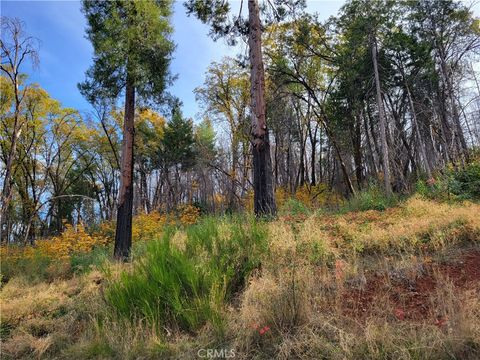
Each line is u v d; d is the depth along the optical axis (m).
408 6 17.17
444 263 4.16
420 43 17.25
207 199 38.22
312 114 24.09
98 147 28.95
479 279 3.51
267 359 2.88
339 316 3.15
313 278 3.98
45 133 23.78
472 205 6.84
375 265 4.43
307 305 3.33
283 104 19.03
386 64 17.22
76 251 11.94
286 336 3.02
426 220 5.86
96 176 38.75
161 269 4.14
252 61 9.96
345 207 11.05
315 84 22.45
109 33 10.62
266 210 8.84
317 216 8.02
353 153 23.17
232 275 4.30
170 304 3.88
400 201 10.17
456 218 5.50
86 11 10.95
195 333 3.54
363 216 7.88
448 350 2.44
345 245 5.38
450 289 3.04
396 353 2.50
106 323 4.04
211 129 34.12
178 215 20.22
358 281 4.00
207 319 3.53
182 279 4.08
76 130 25.19
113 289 4.44
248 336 3.12
